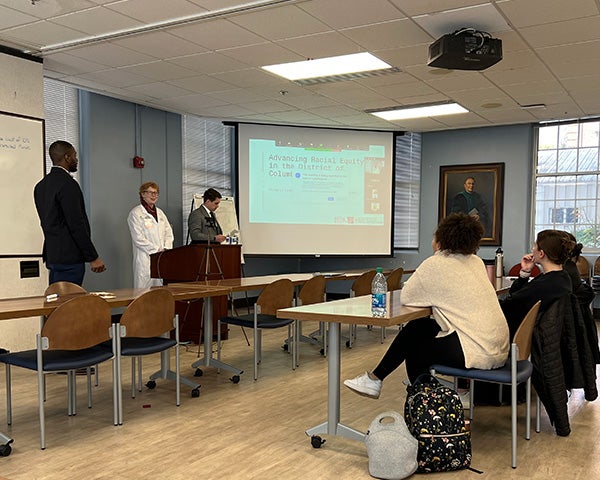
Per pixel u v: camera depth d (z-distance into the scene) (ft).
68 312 8.96
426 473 8.05
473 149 26.96
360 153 26.12
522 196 25.90
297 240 25.22
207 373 14.07
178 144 23.90
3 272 15.14
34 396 11.89
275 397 11.94
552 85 18.76
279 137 25.00
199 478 7.82
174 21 13.12
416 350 9.24
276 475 7.93
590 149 24.84
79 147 20.10
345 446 9.05
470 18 12.82
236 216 25.02
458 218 8.93
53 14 12.74
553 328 9.29
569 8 12.17
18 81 15.35
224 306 18.81
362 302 10.03
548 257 9.55
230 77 17.97
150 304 10.26
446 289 8.58
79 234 12.91
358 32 13.78
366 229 26.16
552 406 9.45
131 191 21.65
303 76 17.85
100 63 16.51
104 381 13.19
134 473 7.98
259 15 12.67
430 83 18.57
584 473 8.07
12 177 15.30
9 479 7.72
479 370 8.43
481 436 9.62
